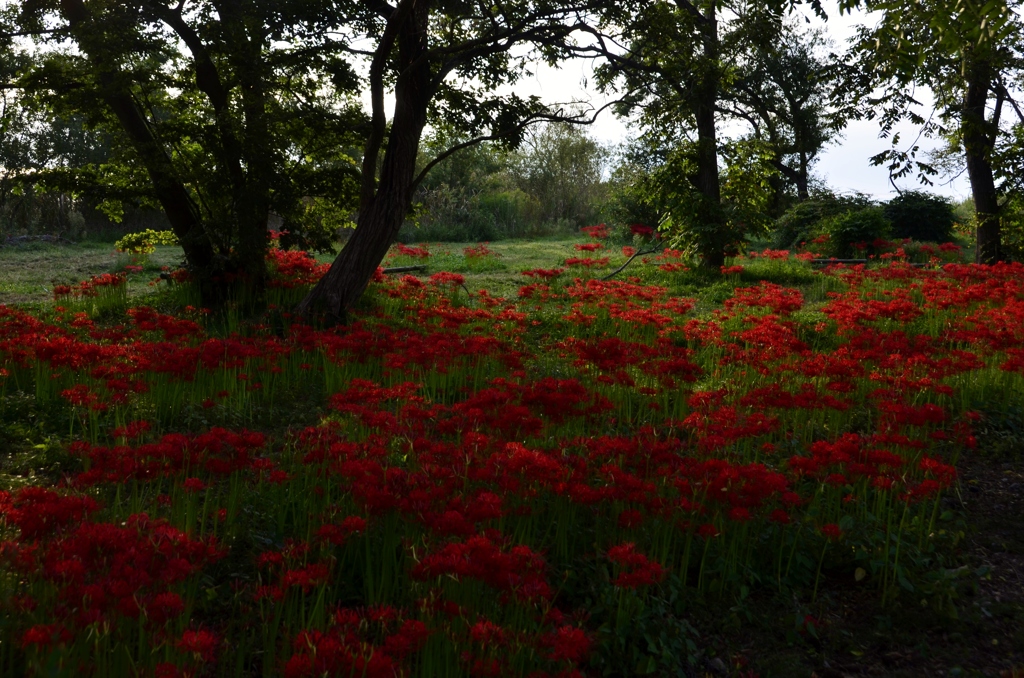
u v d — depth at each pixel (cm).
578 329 1045
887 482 447
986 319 934
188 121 1159
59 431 613
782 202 2880
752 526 448
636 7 1098
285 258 1296
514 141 1166
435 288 1234
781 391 564
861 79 1168
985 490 566
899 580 418
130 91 1072
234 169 1112
